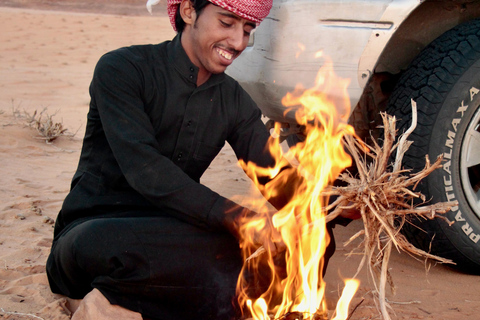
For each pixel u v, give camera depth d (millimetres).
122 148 2123
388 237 2160
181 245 2096
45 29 17469
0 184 4145
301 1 2752
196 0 2123
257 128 2457
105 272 2078
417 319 2340
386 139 2084
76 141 5820
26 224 3332
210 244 2129
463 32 2824
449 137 2736
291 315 2086
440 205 2027
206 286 2146
